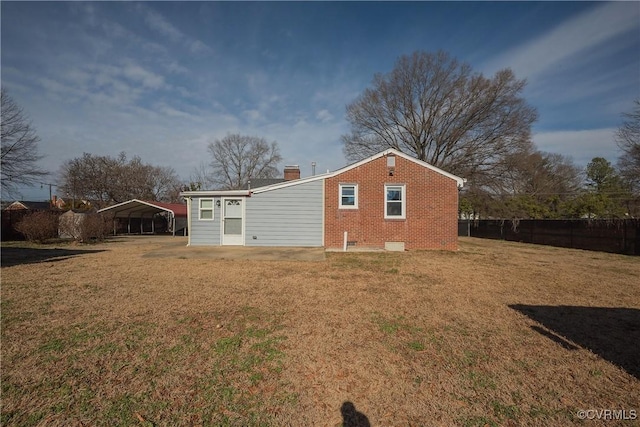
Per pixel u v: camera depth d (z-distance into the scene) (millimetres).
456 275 7871
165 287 6426
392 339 3855
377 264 9508
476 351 3537
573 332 4113
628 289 6512
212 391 2742
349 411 2492
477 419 2398
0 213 19109
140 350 3516
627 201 18484
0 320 4438
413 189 14000
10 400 2576
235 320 4488
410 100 30297
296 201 14227
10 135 23500
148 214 32438
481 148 27812
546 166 38281
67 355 3381
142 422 2344
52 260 10242
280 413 2461
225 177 47656
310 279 7250
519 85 26000
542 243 18094
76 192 39188
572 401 2627
